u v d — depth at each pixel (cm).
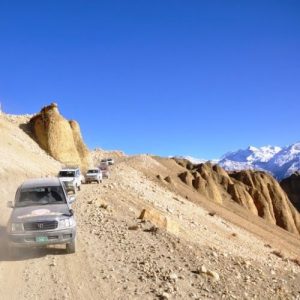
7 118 6131
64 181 3089
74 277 987
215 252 1464
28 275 994
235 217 8731
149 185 6225
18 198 1226
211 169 14725
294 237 10262
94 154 12569
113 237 1438
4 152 3988
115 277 991
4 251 1207
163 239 1470
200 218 4484
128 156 13388
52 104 6081
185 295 900
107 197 2930
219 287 1006
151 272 1036
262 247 4141
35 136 5878
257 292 1062
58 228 1120
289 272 1535
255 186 15525
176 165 13825
